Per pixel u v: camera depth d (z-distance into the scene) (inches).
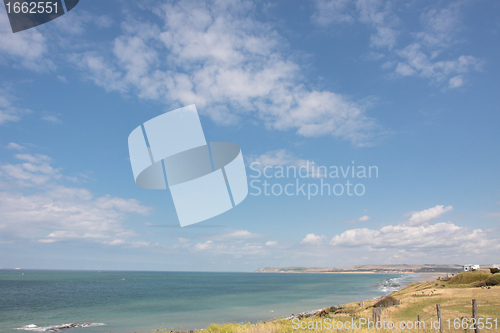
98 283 7721.5
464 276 2448.3
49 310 2733.8
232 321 2033.7
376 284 7381.9
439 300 1449.3
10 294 4362.7
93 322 2054.6
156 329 1782.7
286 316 2215.8
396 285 6702.8
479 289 1669.5
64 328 1845.5
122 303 3304.6
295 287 6441.9
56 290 5246.1
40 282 7834.6
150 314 2426.2
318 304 3083.2
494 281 2005.4
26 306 3036.4
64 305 3115.2
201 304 3159.5
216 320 2084.2
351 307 1985.7
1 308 2886.3
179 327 1836.9
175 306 2984.7
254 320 2063.2
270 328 778.2
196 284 7824.8
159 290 5472.4
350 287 6225.4
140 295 4389.8
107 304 3206.2
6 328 1861.5
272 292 4945.9
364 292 4768.7
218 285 7381.9
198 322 2011.6
